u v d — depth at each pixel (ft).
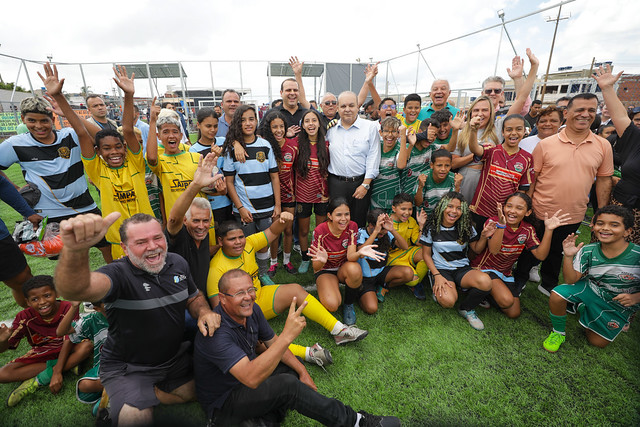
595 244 8.21
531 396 7.02
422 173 11.49
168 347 6.02
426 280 12.00
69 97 57.93
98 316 7.43
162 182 9.35
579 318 9.62
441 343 8.63
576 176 9.42
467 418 6.54
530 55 11.82
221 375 5.62
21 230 9.43
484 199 10.60
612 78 9.67
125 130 8.34
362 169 11.62
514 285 10.21
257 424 5.75
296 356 7.57
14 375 6.95
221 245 8.20
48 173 9.54
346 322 9.40
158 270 5.48
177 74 53.31
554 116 11.17
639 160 9.37
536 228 10.59
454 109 14.34
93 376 6.56
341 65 50.11
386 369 7.73
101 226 3.86
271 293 8.68
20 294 8.94
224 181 9.55
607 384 7.32
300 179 11.61
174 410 6.12
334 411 5.61
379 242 10.18
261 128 11.69
